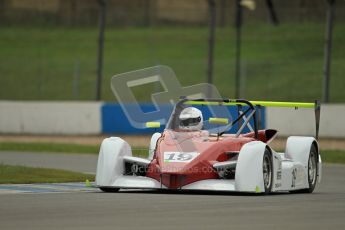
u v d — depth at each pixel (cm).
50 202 3819
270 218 3250
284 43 17062
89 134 11475
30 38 19275
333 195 4581
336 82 14138
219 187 4222
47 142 10281
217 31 18825
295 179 4681
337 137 10562
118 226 2939
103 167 4416
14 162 7400
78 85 15788
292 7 18675
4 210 3456
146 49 18438
